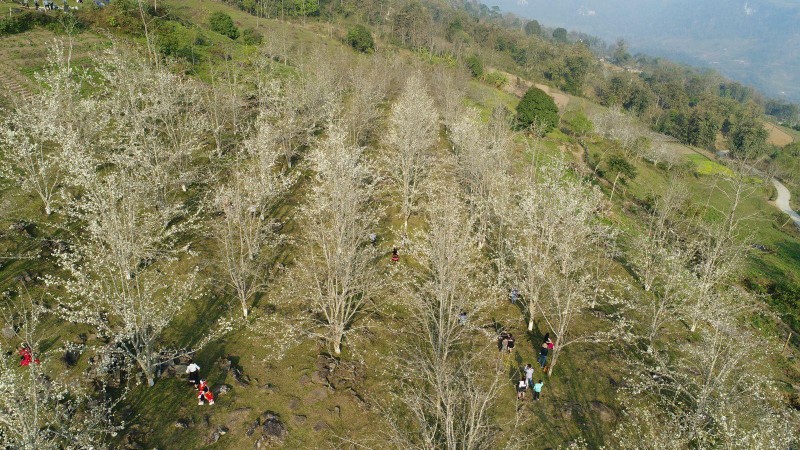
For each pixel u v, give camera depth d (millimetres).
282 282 29422
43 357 21641
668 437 19031
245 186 30609
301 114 48375
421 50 92188
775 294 39875
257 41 74000
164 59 52656
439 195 37938
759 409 20438
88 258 27656
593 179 56219
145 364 21297
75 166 24531
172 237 31516
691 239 40531
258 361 24297
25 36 51125
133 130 36562
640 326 30422
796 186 78438
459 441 18078
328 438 20906
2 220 29094
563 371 26078
